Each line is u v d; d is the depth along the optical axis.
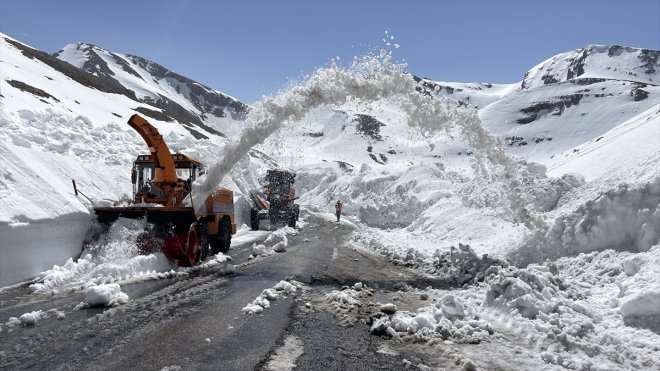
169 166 10.63
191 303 6.60
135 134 23.02
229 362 4.36
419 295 7.75
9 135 13.95
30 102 20.22
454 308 5.89
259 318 5.91
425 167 33.53
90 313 6.00
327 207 47.41
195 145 26.20
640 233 7.71
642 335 5.04
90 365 4.22
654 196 7.89
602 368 4.27
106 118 30.14
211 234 12.17
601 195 8.67
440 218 19.00
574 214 9.27
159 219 9.80
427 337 5.24
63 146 16.09
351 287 8.10
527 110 182.75
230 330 5.36
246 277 8.79
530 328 5.38
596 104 175.12
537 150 158.62
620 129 92.88
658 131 42.81
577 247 8.87
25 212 8.16
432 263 10.97
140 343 4.84
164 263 9.37
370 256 12.87
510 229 14.04
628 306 5.45
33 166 9.76
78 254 9.28
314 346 4.90
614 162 40.31
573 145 154.50
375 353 4.76
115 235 9.48
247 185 29.36
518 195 10.88
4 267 7.53
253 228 21.31
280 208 23.34
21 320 5.52
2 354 4.49
